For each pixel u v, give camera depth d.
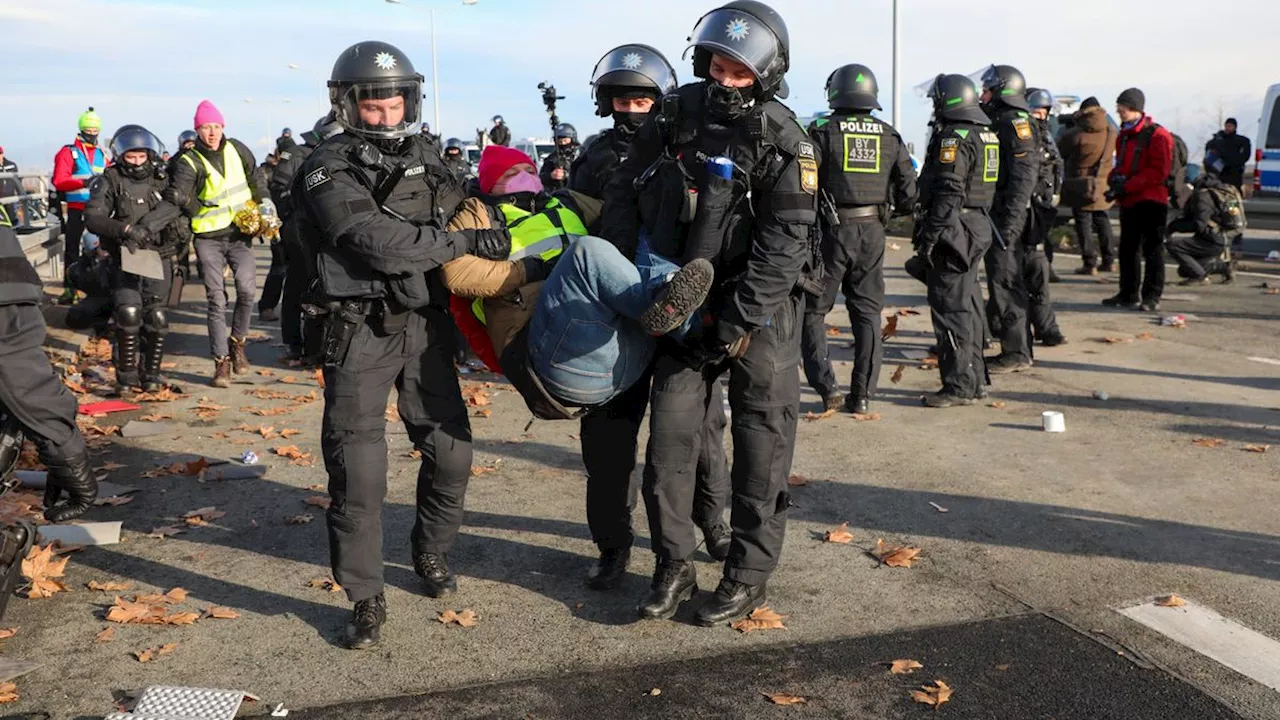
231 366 8.23
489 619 3.85
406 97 3.61
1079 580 4.12
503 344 3.70
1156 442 5.98
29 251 11.88
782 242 3.36
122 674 3.45
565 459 5.82
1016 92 7.18
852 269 6.49
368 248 3.42
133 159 7.06
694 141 3.44
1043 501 5.04
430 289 3.75
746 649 3.59
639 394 3.98
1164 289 11.73
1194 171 12.92
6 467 4.29
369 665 3.51
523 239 3.69
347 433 3.59
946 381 6.86
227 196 7.67
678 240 3.49
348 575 3.62
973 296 6.79
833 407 6.71
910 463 5.67
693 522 4.34
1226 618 3.78
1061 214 16.30
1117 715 3.13
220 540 4.67
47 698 3.29
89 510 5.00
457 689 3.34
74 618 3.87
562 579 4.21
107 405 7.05
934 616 3.82
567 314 3.47
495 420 6.71
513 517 4.91
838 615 3.85
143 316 7.35
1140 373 7.68
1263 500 5.00
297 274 8.42
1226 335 9.05
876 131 6.29
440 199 3.75
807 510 4.96
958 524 4.75
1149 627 3.71
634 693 3.30
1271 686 3.30
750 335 3.60
